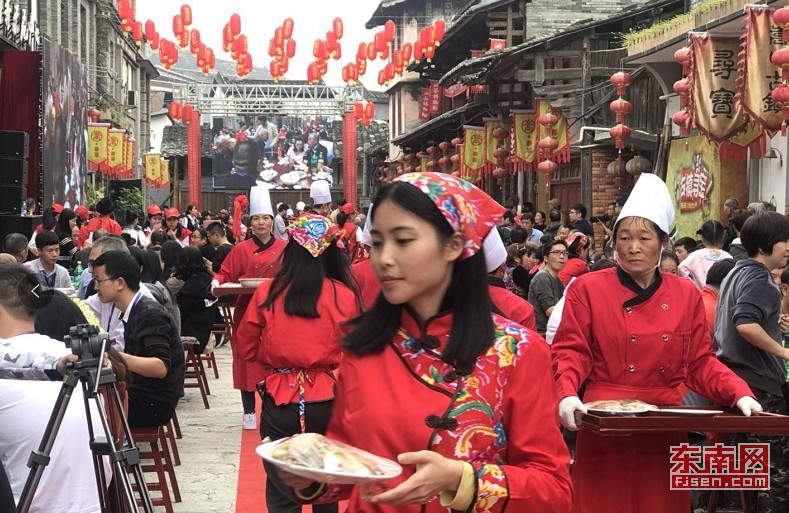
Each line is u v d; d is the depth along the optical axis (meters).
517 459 2.66
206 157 56.94
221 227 16.00
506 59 20.16
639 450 4.48
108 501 3.77
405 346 2.67
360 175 57.03
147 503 3.58
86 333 3.57
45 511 3.98
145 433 6.40
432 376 2.64
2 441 4.02
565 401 4.27
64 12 29.75
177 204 55.94
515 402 2.64
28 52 19.44
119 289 6.18
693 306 4.56
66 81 22.75
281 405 5.52
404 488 2.40
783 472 5.73
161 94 68.50
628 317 4.53
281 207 24.98
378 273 2.63
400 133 49.59
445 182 2.64
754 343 5.48
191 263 10.53
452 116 28.94
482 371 2.63
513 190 27.48
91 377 3.52
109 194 31.27
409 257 2.59
